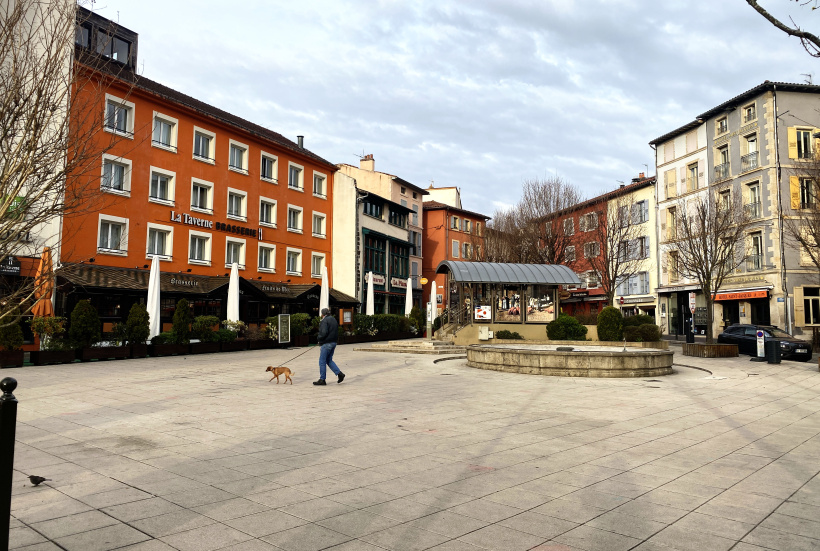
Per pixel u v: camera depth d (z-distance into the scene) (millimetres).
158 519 4438
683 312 43156
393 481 5605
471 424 8711
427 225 59219
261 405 10242
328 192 42188
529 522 4500
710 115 40281
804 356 22312
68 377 14203
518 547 3984
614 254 40750
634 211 45062
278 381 13586
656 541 4125
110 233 26109
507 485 5520
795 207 34344
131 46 28484
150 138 27953
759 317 35562
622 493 5297
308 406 10211
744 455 6848
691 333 28469
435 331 34969
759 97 36094
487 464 6312
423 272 58656
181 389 12250
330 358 13633
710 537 4203
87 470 5836
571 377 16047
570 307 57312
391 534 4199
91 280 22703
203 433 7742
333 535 4160
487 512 4727
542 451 6973
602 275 41312
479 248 49000
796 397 12102
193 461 6250
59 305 22594
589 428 8500
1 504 3043
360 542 4039
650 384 14461
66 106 4965
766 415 9805
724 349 22891
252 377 14766
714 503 5016
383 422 8758
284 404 10391
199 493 5117
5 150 4484
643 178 51625
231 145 33500
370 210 45500
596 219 42250
